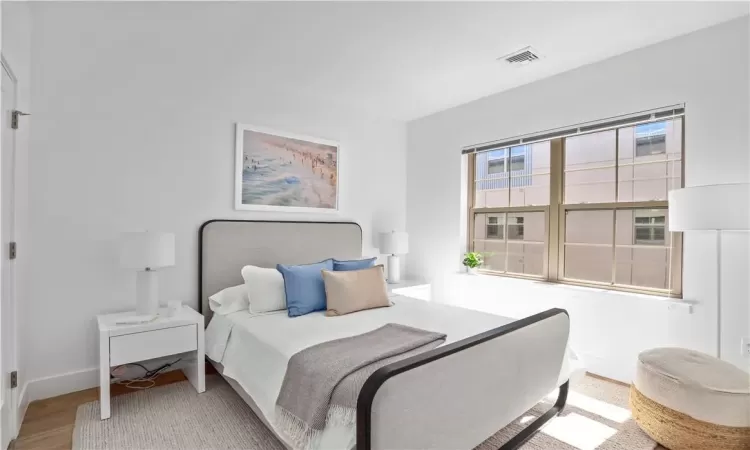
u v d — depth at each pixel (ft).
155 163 9.32
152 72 9.27
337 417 4.83
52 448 6.29
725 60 7.78
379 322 8.13
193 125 9.89
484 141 12.28
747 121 7.53
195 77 9.93
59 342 8.14
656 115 8.73
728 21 7.72
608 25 7.84
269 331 7.45
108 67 8.66
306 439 5.04
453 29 7.92
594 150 10.62
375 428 4.20
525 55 9.23
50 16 7.41
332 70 9.99
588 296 9.71
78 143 8.30
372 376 4.40
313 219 12.21
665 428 6.21
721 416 5.71
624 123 9.25
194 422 7.09
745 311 7.48
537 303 10.78
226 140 10.44
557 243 11.05
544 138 10.89
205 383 8.84
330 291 9.07
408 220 14.78
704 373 6.18
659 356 6.88
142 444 6.38
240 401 7.96
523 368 6.35
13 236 6.61
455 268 13.23
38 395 7.88
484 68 9.96
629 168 10.00
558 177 11.05
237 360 7.58
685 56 8.29
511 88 11.46
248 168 10.78
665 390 6.26
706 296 7.95
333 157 12.62
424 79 10.69
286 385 5.80
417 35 8.19
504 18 7.52
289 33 8.05
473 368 5.35
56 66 8.02
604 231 10.28
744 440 5.66
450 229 13.38
